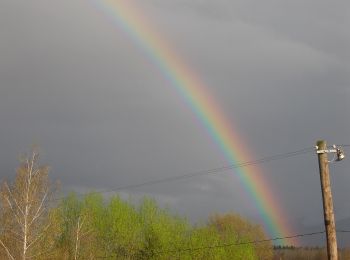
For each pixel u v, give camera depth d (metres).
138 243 58.72
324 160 22.98
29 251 34.97
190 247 59.19
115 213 58.97
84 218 48.78
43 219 36.53
